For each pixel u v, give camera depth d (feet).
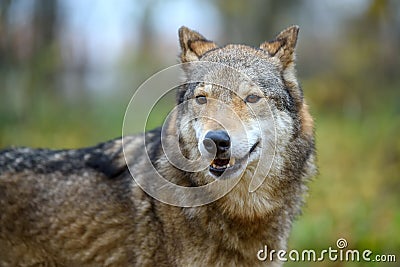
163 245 26.37
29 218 27.43
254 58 27.43
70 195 27.58
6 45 64.80
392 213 42.83
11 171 28.04
